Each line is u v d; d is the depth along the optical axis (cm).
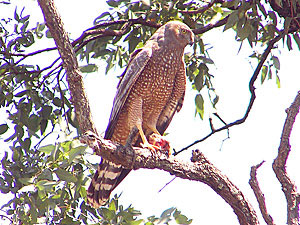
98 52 1130
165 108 1175
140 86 1113
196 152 948
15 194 933
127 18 1108
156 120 1161
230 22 978
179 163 924
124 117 1138
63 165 831
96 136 855
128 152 888
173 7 1090
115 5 1098
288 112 895
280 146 897
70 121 1056
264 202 878
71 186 933
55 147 834
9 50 1033
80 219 980
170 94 1151
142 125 1169
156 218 895
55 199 915
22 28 1021
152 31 1190
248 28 984
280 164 900
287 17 1027
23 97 1053
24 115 1031
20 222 912
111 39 1142
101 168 1037
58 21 887
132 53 1129
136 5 1105
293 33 1109
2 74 1051
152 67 1108
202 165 935
